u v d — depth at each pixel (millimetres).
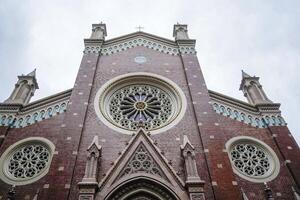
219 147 25125
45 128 27656
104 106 29312
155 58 34875
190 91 30281
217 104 30406
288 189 24141
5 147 26125
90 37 37281
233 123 29000
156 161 23469
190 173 22156
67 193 21266
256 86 33250
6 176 24266
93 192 20609
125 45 36500
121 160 23406
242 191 23719
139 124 26656
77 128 26141
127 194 21750
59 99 30047
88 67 32562
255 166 25906
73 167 23031
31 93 32312
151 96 31031
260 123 29234
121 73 32500
